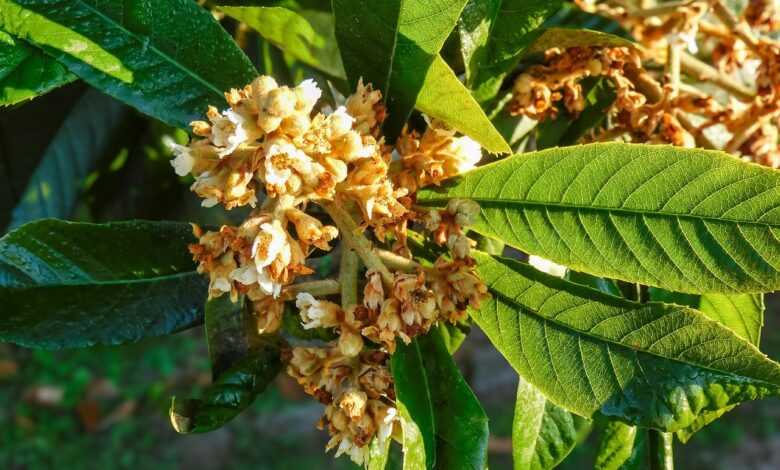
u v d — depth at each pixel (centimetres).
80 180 65
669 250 35
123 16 38
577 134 46
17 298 37
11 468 203
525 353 38
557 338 38
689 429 43
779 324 224
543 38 43
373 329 35
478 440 38
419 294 35
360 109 36
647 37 46
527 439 41
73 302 38
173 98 38
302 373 38
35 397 221
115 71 38
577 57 44
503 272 38
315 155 33
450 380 38
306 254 34
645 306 36
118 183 68
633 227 36
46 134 64
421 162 37
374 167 35
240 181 33
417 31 37
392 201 35
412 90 37
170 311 40
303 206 37
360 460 37
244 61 39
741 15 48
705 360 35
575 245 37
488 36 41
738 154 47
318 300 37
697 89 51
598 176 36
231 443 208
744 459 193
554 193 36
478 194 37
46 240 38
